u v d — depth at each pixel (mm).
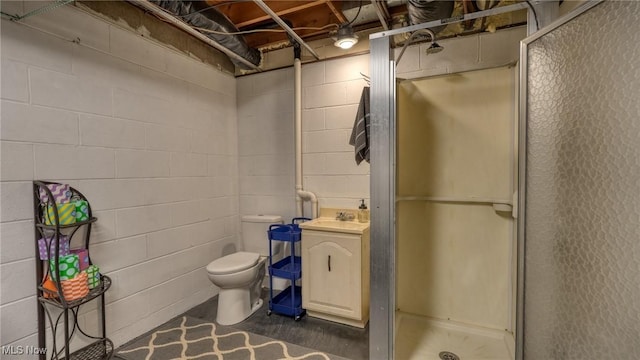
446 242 2184
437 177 2184
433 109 2174
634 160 889
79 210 1655
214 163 2830
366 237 2197
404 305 2295
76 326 1732
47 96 1642
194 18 1992
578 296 1106
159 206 2281
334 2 2232
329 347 1941
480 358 1815
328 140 2676
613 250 963
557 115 1205
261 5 1857
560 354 1193
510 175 1969
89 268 1700
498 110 2012
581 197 1090
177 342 2004
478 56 2078
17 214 1527
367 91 2357
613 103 954
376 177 1632
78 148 1776
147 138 2195
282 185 2930
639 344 882
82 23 1801
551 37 1231
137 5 2115
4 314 1482
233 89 3078
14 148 1519
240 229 3113
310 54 2719
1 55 1475
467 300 2143
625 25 913
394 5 2217
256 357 1835
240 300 2301
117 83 1994
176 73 2439
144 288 2154
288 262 2613
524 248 1416
